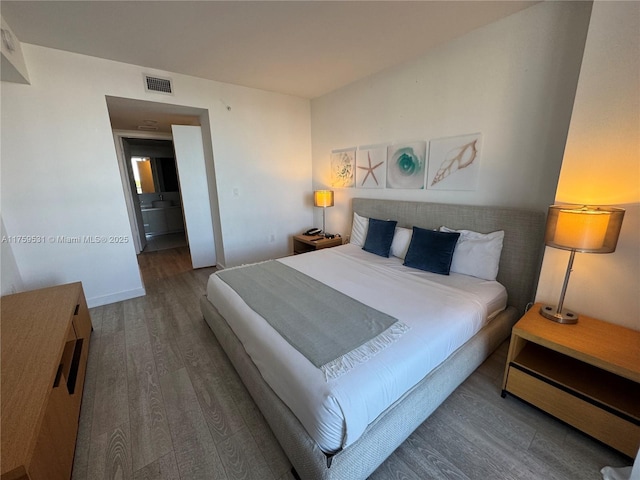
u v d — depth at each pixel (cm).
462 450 132
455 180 249
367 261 263
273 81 329
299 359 123
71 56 244
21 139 234
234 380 181
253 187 385
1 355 134
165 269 410
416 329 146
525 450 132
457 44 230
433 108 256
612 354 127
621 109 138
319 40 230
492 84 214
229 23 203
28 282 251
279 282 211
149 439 141
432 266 230
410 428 131
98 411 158
